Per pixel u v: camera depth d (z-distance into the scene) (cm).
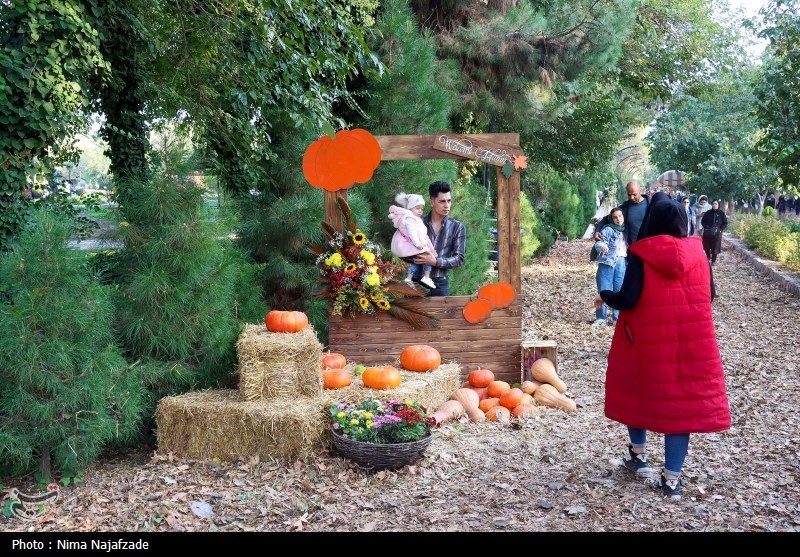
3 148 576
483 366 712
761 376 805
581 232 3412
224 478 506
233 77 827
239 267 709
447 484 491
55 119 605
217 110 851
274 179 875
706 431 450
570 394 733
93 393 506
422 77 1005
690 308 455
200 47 882
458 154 693
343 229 701
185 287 604
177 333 602
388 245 970
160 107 927
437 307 705
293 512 447
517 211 705
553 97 1698
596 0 1357
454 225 712
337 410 535
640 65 2136
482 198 1345
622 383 477
